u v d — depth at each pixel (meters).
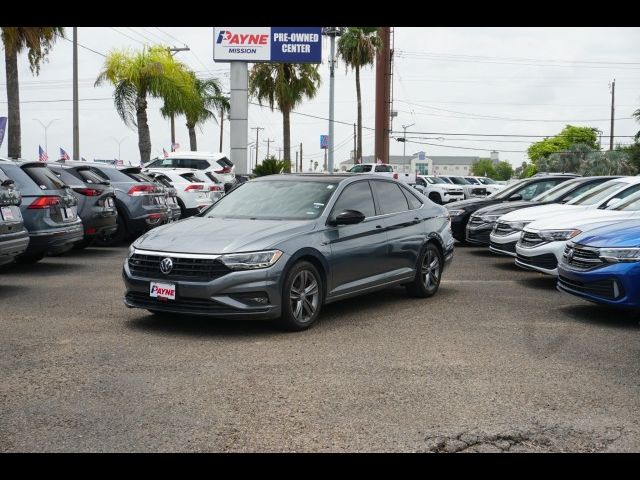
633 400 4.84
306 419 4.41
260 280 6.47
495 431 4.24
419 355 5.99
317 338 6.59
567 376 5.40
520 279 10.77
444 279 10.74
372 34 45.69
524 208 12.42
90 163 14.64
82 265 11.77
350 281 7.58
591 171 62.72
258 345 6.28
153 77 31.09
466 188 37.41
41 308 7.95
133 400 4.73
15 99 21.69
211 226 7.16
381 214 8.27
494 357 5.95
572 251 7.82
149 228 14.64
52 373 5.34
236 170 33.47
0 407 4.57
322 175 8.33
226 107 49.38
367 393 4.93
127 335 6.61
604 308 8.33
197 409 4.57
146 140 31.83
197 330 6.86
